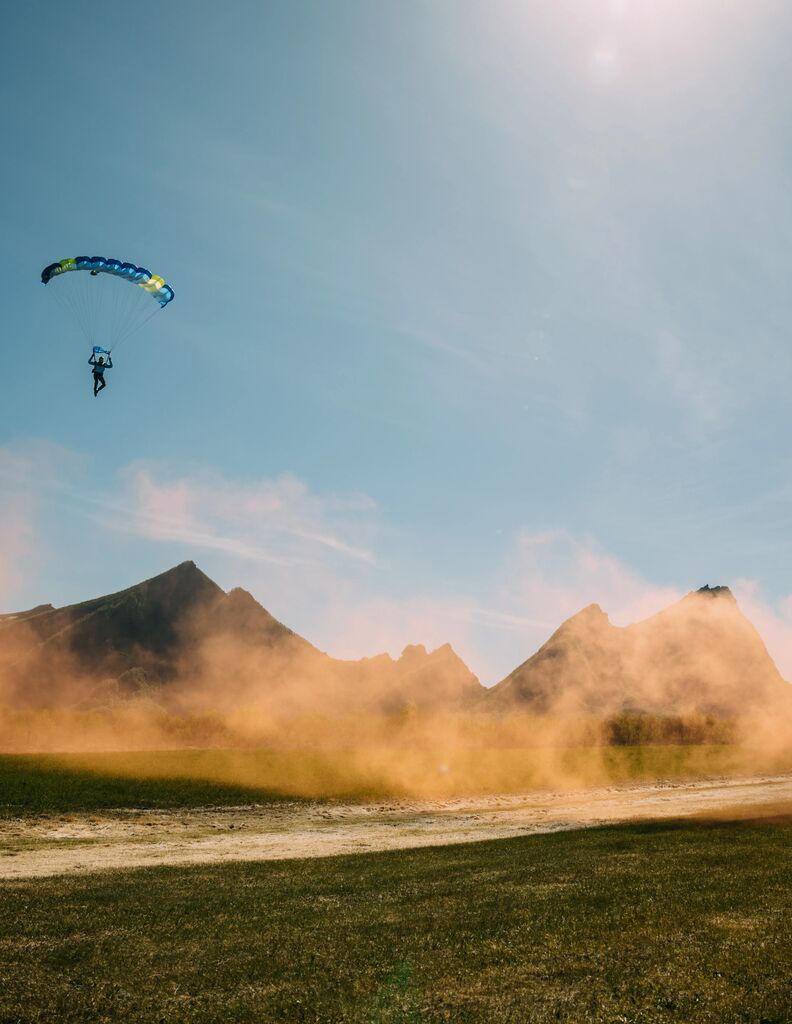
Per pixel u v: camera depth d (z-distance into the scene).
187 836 50.91
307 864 32.56
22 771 69.50
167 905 21.53
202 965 15.27
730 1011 11.78
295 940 17.16
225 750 101.44
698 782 107.50
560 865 27.83
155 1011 12.71
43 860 38.06
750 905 18.77
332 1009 12.52
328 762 96.25
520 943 16.08
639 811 62.62
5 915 20.06
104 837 49.19
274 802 70.56
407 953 15.70
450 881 25.27
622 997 12.52
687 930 16.44
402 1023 11.78
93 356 46.09
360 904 21.44
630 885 22.33
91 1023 12.26
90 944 17.00
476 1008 12.27
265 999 13.12
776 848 29.61
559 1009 12.08
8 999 13.30
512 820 60.66
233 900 22.36
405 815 66.19
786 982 12.88
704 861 26.78
